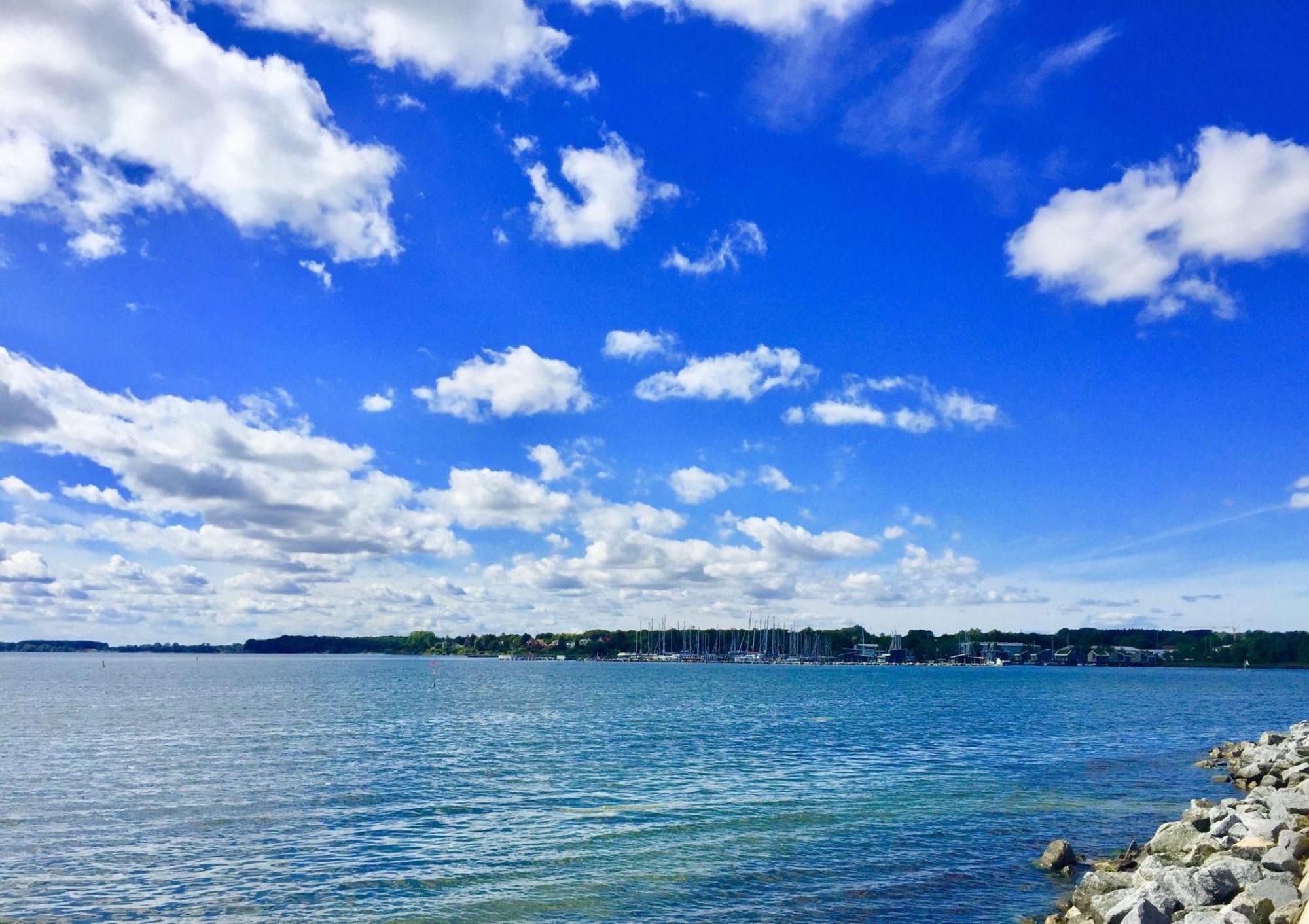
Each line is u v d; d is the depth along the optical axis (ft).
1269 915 59.82
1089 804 130.11
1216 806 100.99
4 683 499.51
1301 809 96.58
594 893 83.51
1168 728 271.08
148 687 460.55
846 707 358.84
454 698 393.29
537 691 472.03
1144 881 75.20
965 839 105.81
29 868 90.33
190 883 85.51
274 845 100.53
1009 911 79.71
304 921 75.10
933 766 170.19
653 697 425.69
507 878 87.81
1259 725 289.94
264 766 161.58
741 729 247.70
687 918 76.95
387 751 186.80
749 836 106.32
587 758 176.14
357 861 93.76
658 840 103.91
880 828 111.14
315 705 330.13
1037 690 552.41
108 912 77.05
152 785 140.36
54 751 182.91
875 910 79.77
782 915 78.02
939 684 647.15
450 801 127.34
